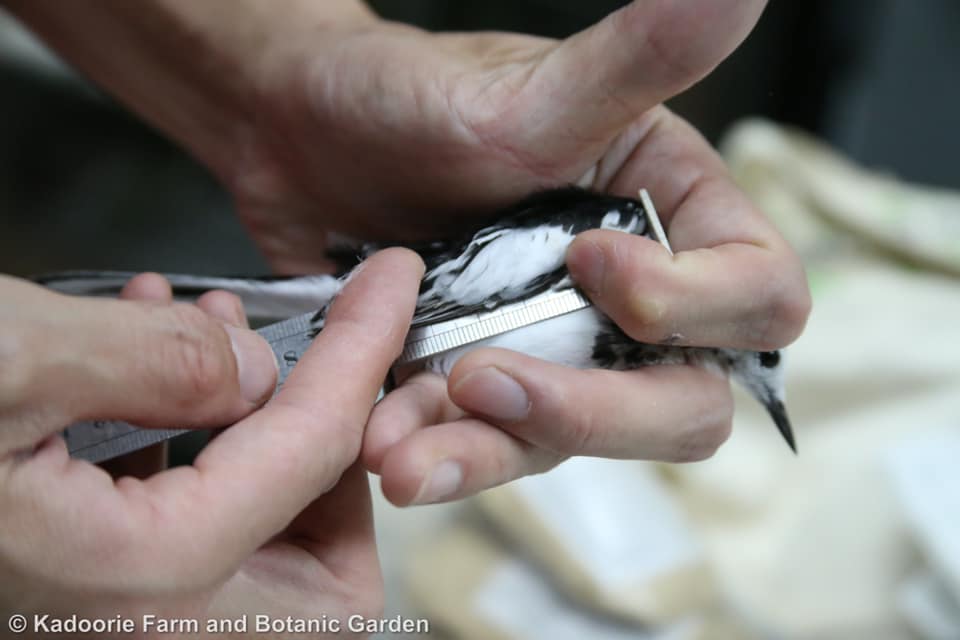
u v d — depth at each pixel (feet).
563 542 2.21
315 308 1.83
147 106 2.18
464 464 1.70
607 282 1.75
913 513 2.32
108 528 1.61
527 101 1.86
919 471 2.36
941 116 3.79
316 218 2.12
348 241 2.08
